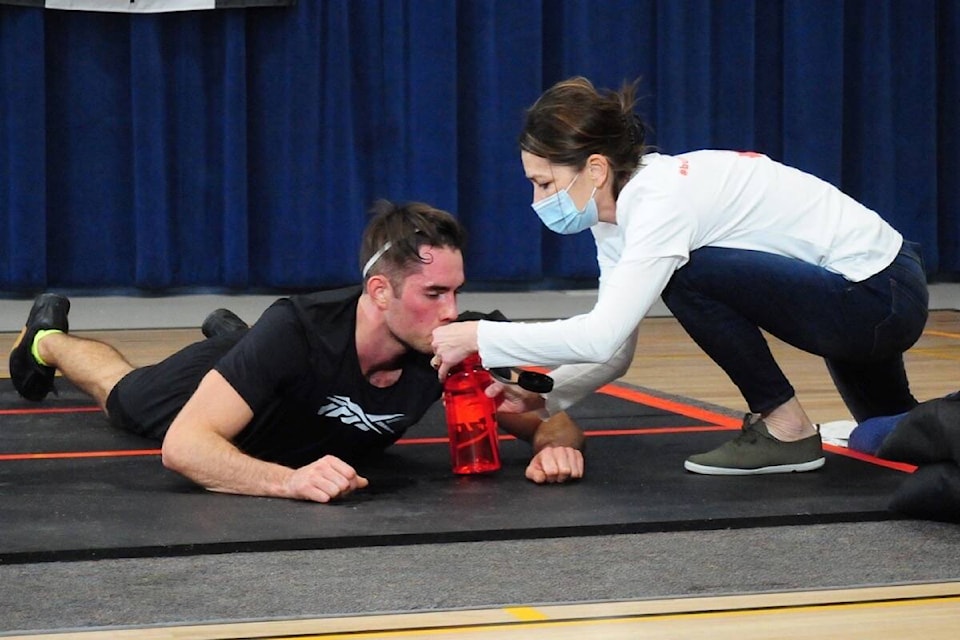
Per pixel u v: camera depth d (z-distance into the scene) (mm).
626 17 8789
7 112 7977
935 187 9312
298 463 3086
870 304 2994
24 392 4215
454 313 2826
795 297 2953
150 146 8172
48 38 8125
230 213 8266
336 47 8312
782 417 3098
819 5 8984
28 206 8031
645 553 2408
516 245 8734
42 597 2121
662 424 3904
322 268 8469
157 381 3535
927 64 9227
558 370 3191
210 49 8266
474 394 3086
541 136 2844
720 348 3027
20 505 2752
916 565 2320
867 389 3416
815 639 1923
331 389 2891
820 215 3010
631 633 1952
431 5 8406
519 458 3342
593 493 2883
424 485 2982
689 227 2850
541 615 2033
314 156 8383
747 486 2959
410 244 2773
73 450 3459
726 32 8953
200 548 2393
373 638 1925
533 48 8625
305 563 2330
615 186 2881
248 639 1919
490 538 2504
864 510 2695
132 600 2102
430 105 8469
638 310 2781
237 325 4316
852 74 9219
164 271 8273
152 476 3086
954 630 1963
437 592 2150
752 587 2184
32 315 4137
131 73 8156
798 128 9062
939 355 5902
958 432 2541
